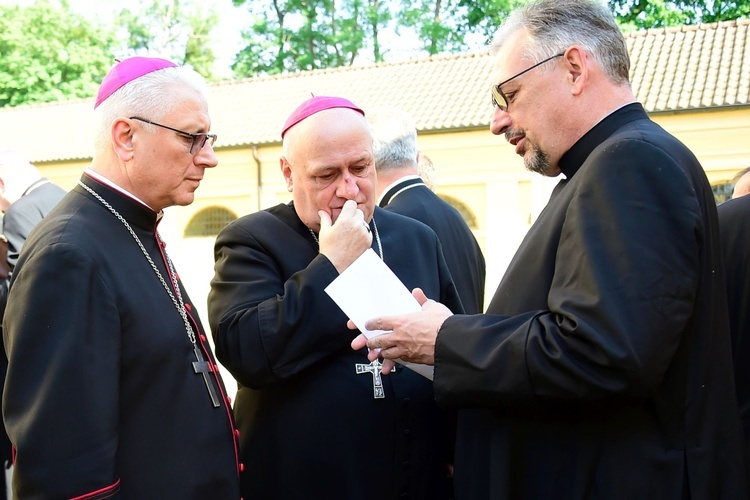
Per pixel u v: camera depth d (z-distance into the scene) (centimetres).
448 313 189
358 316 191
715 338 176
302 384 215
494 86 192
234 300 216
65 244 169
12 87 2900
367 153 213
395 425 218
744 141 1419
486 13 2791
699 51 1655
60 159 2003
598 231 160
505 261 1599
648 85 1562
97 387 164
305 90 2042
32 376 161
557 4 183
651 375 153
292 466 213
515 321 173
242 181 1880
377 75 2022
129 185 190
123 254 183
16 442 159
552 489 175
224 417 194
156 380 180
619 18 2405
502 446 182
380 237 241
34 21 2948
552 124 183
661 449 167
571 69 180
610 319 152
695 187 167
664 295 153
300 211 221
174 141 185
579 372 156
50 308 163
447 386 177
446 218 311
